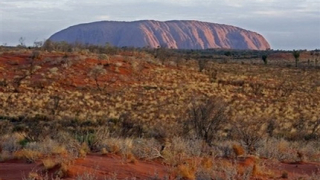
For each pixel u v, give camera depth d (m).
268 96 42.66
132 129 19.66
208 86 45.75
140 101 36.25
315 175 9.20
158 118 28.20
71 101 34.44
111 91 40.12
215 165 8.91
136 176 8.23
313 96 43.91
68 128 22.28
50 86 40.22
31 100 34.00
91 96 37.34
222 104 17.34
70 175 7.94
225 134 17.23
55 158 9.27
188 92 41.44
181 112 29.72
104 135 12.91
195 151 11.33
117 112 30.92
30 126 22.22
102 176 8.02
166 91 41.28
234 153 11.40
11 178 7.88
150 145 11.35
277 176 9.21
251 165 9.30
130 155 9.94
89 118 27.00
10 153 11.15
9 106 31.73
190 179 8.12
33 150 10.90
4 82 39.78
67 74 44.28
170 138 15.48
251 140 13.34
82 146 11.05
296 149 13.75
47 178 7.50
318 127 25.11
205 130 15.91
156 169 8.90
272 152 12.05
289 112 33.75
